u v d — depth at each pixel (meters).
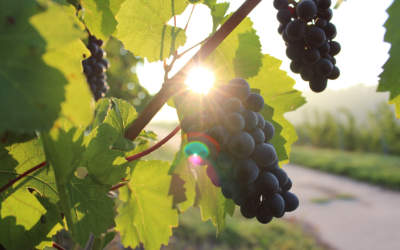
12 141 0.29
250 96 0.31
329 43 0.39
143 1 0.37
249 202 0.31
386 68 0.28
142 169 0.39
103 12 0.38
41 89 0.18
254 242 2.15
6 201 0.30
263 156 0.29
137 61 1.50
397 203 2.89
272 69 0.44
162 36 0.39
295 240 2.19
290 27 0.36
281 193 0.32
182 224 2.30
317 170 4.87
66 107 0.19
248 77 0.43
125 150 0.35
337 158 5.43
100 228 0.33
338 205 2.97
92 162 0.33
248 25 0.41
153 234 0.40
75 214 0.32
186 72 0.35
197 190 0.38
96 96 0.51
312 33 0.36
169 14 0.38
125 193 0.41
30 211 0.31
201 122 0.30
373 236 2.18
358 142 6.65
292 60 0.39
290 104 0.44
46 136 0.23
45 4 0.19
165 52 0.39
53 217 0.31
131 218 0.41
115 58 1.39
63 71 0.19
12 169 0.30
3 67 0.18
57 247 0.34
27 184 0.31
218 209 0.37
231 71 0.43
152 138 0.49
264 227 2.44
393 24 0.27
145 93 1.62
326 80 0.39
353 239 2.17
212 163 0.31
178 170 0.39
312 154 6.09
